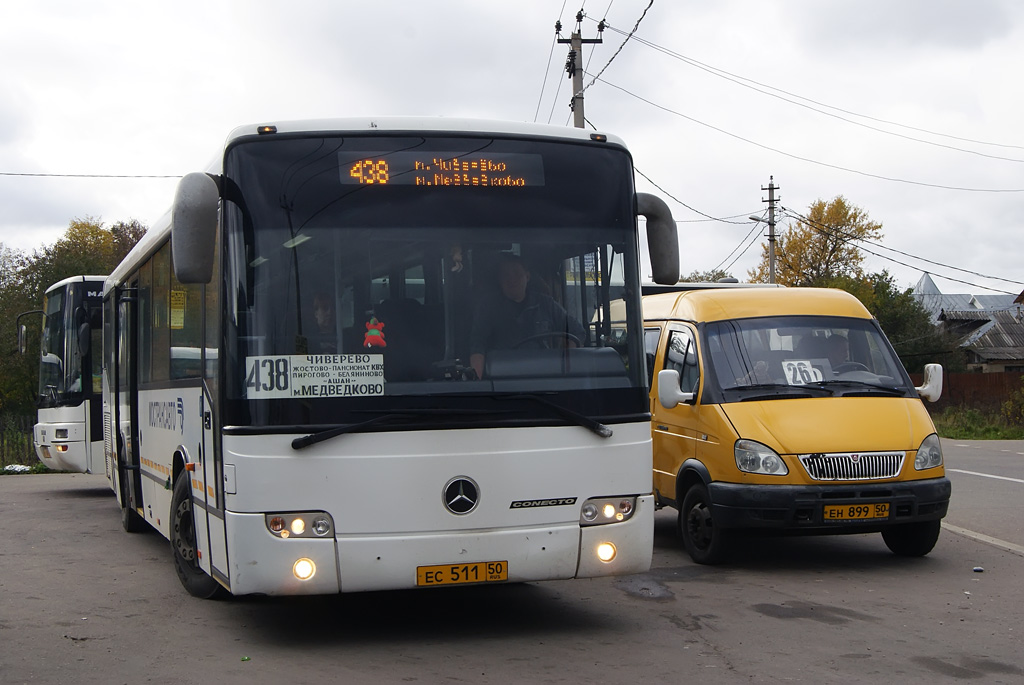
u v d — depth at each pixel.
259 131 6.75
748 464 9.61
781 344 10.67
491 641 7.08
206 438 7.27
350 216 6.73
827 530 9.48
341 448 6.48
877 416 9.88
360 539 6.46
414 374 6.62
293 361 6.50
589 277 7.05
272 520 6.41
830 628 7.43
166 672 6.35
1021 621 7.66
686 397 10.49
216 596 8.59
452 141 6.97
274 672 6.32
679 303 11.65
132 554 11.18
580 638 7.15
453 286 6.78
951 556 10.62
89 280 17.69
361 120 6.91
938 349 65.19
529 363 6.81
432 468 6.57
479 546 6.61
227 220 6.64
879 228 66.44
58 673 6.35
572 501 6.81
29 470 24.20
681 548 11.27
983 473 20.22
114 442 12.83
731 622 7.64
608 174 7.23
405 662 6.53
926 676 6.16
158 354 9.65
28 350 36.16
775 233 54.81
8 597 8.80
